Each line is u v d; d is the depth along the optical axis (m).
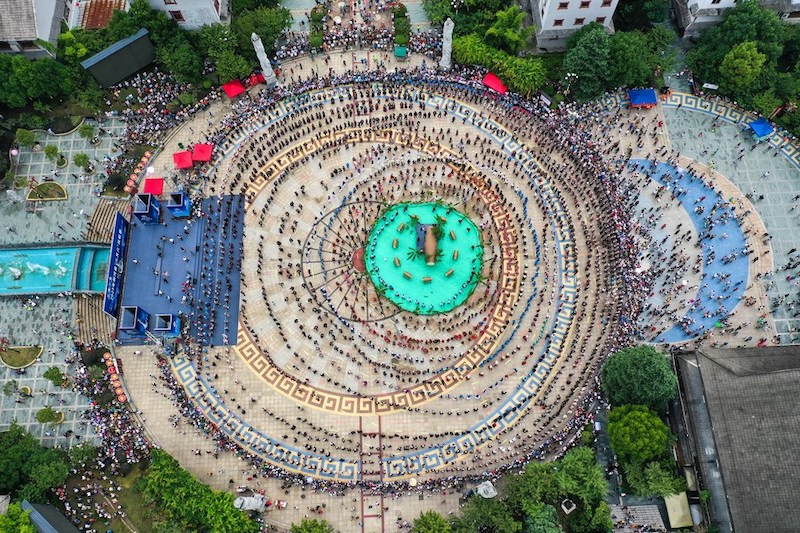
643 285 80.94
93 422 74.19
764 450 61.91
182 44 90.19
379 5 101.19
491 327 81.31
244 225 86.19
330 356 79.50
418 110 93.56
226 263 83.81
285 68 96.25
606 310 80.94
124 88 92.88
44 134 90.50
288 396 77.25
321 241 85.75
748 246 84.50
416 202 88.31
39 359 77.88
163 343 78.88
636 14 96.50
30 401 75.81
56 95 89.94
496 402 77.06
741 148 90.94
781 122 91.81
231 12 98.12
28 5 85.88
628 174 88.88
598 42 86.94
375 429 75.75
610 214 84.75
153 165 89.25
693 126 92.44
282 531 69.88
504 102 93.81
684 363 71.19
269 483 72.25
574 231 86.00
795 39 91.69
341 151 90.88
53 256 82.50
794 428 61.56
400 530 70.12
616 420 67.75
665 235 85.06
